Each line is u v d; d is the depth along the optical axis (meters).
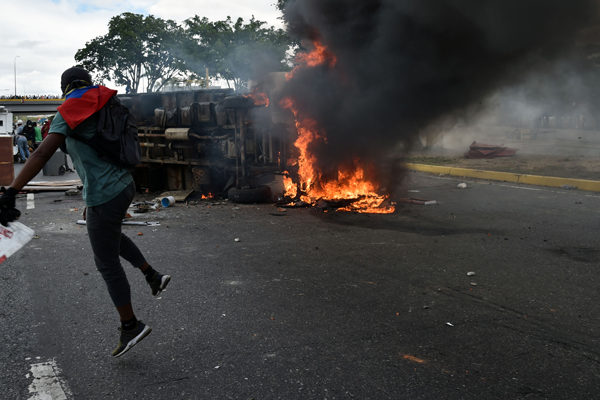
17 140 20.39
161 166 11.02
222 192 9.97
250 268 4.99
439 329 3.48
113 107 2.89
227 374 2.85
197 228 6.97
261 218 7.68
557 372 2.87
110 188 2.81
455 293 4.23
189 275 4.75
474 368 2.92
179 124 10.09
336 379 2.79
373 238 6.26
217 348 3.18
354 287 4.39
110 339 3.32
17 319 3.66
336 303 3.99
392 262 5.18
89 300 4.06
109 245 2.87
